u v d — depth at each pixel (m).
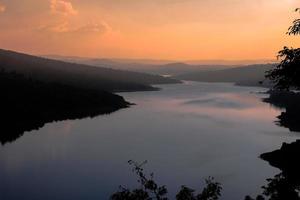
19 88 140.62
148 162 60.59
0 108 112.31
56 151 70.19
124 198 12.38
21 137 86.38
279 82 15.21
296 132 94.88
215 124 109.25
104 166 58.03
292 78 14.74
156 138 84.25
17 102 122.31
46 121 113.75
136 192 12.49
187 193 12.38
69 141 80.69
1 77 155.38
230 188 46.78
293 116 115.06
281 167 55.09
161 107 159.25
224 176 52.28
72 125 106.88
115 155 66.25
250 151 70.06
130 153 68.00
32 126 103.06
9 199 42.62
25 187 47.16
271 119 121.38
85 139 83.12
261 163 59.66
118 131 94.81
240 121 116.44
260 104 175.38
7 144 77.38
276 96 185.62
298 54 14.54
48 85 157.75
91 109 140.50
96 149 71.88
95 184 48.38
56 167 57.59
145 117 125.25
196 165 58.78
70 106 136.25
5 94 127.56
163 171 54.81
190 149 71.81
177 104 173.62
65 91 150.75
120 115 131.25
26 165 59.00
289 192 14.01
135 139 82.94
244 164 59.38
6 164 59.59
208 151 70.06
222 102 185.38
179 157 64.62
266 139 83.81
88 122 113.50
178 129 98.50
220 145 76.25
